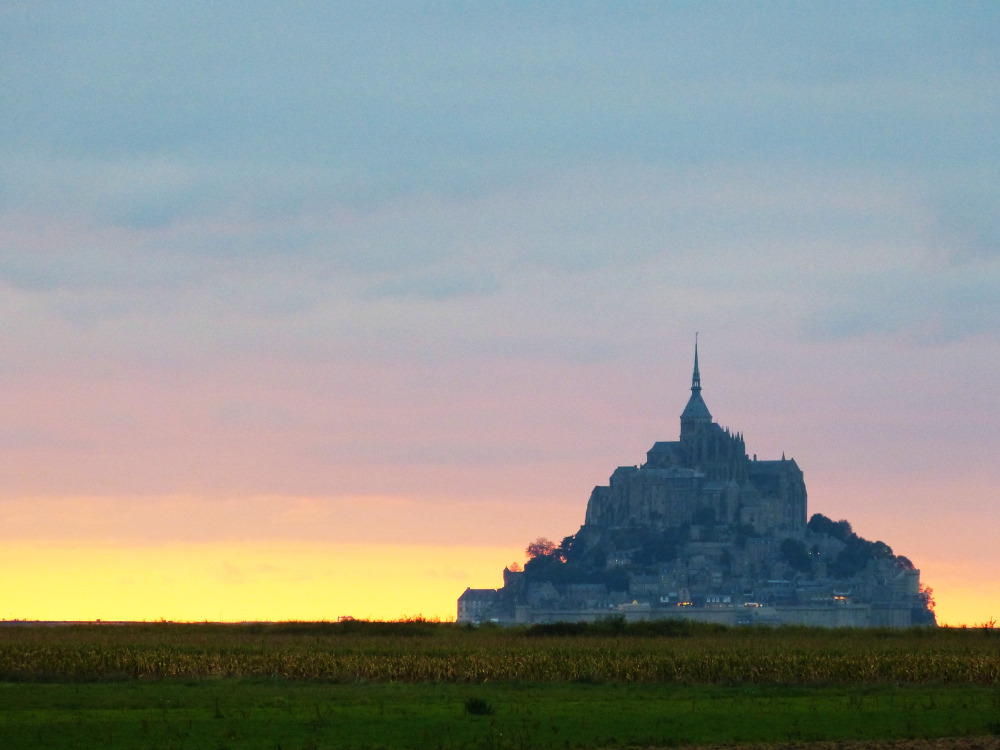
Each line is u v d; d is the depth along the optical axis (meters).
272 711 156.50
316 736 137.75
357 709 158.50
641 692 182.25
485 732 141.25
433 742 135.00
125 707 159.75
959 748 132.00
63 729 140.12
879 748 132.25
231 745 132.12
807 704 167.00
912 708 162.75
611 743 135.88
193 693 175.00
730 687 191.12
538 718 152.00
